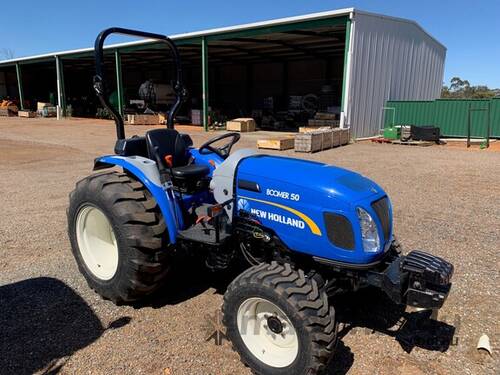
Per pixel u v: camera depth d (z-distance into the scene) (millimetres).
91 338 2803
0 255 4168
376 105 15984
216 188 2994
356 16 13625
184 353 2656
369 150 12344
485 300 3318
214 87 32188
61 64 26656
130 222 2988
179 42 18516
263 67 28891
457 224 5164
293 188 2605
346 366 2559
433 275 2303
